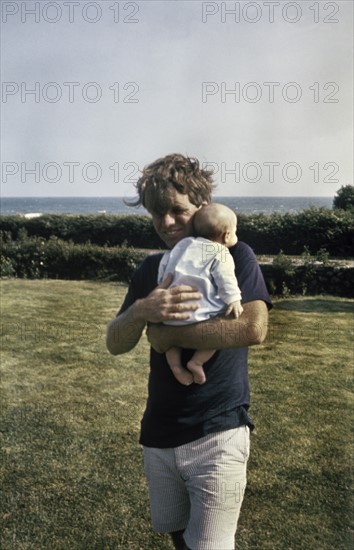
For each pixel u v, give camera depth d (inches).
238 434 54.4
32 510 76.1
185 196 57.2
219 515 52.9
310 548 69.9
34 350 108.3
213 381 53.7
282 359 101.6
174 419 54.1
